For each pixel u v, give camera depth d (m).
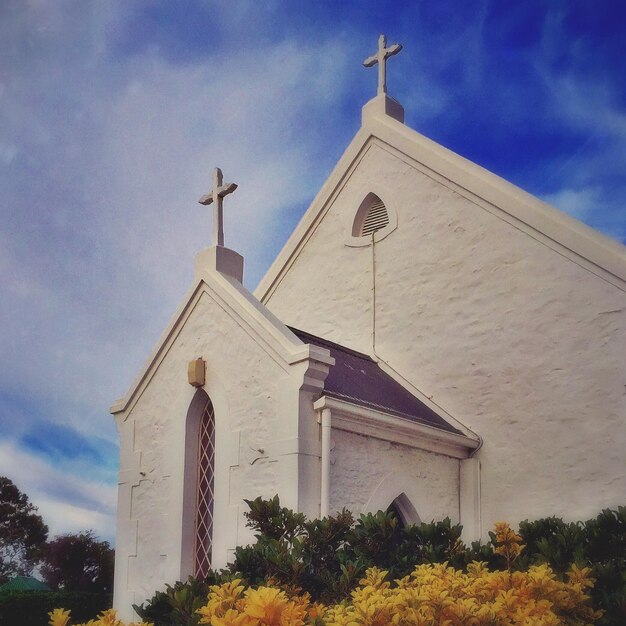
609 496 12.98
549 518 10.73
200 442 13.41
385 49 18.25
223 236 14.22
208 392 13.06
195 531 13.01
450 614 5.75
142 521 13.64
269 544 8.69
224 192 14.36
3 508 37.12
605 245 13.52
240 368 12.61
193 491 13.16
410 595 5.90
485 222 15.25
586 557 8.96
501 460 14.18
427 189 16.33
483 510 14.15
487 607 5.84
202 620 5.90
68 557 33.34
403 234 16.58
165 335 14.06
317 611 6.51
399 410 13.61
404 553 9.23
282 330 12.22
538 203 14.47
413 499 12.95
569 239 13.93
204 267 13.82
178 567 12.71
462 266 15.44
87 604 21.38
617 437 13.07
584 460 13.34
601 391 13.34
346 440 11.98
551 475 13.62
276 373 12.02
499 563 8.98
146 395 14.23
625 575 7.56
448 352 15.30
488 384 14.63
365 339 16.72
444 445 13.86
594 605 7.21
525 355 14.28
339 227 17.88
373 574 7.05
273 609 5.55
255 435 12.07
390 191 17.02
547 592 6.50
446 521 9.65
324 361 11.79
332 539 9.05
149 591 13.14
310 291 18.08
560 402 13.75
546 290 14.20
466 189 15.59
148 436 14.02
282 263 18.70
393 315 16.36
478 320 15.01
